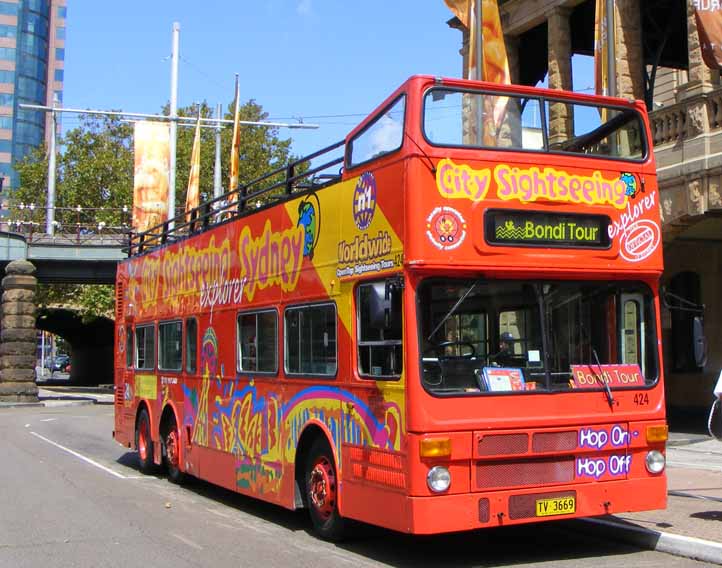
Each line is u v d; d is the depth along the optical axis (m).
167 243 15.09
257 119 64.62
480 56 16.55
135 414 16.36
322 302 9.23
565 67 21.45
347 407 8.60
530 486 7.70
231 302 11.89
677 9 21.06
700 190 15.93
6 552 8.83
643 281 8.54
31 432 26.09
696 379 21.83
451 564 8.15
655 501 8.25
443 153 7.80
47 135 121.44
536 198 8.08
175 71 35.50
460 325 7.69
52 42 126.69
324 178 9.55
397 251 7.80
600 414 8.04
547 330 8.02
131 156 63.66
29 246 45.03
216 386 12.28
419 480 7.35
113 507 11.79
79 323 67.75
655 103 23.28
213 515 11.23
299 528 10.25
